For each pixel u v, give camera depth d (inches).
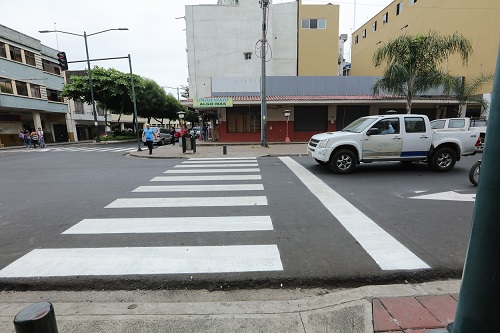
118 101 1331.2
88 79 1168.2
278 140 909.2
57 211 215.5
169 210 212.1
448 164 356.8
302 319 93.6
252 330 88.7
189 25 1128.8
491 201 53.5
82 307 103.7
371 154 347.3
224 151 575.5
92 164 494.0
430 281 120.0
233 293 113.3
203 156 558.3
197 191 269.4
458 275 123.0
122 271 127.0
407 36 605.0
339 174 348.8
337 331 87.9
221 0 1213.1
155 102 1492.4
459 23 906.7
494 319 55.1
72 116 1465.3
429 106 895.1
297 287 117.4
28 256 142.3
